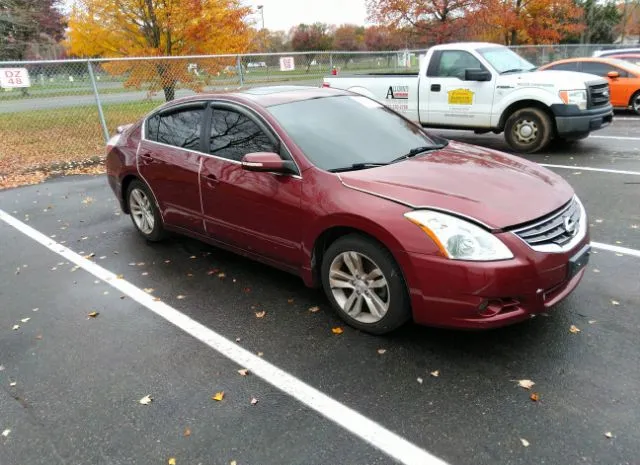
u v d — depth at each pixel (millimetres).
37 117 13180
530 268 2902
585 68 13562
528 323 3473
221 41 14992
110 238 5668
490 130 9539
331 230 3475
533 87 8664
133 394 2984
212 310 3932
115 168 5508
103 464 2486
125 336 3627
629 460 2334
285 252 3838
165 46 14562
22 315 4008
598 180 6969
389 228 3068
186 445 2570
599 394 2762
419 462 2395
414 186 3262
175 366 3238
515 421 2607
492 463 2363
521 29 21703
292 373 3100
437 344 3303
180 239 5539
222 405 2850
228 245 4414
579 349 3162
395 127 4410
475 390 2850
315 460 2434
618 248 4648
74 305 4129
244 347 3406
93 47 14797
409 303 3195
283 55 13273
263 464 2428
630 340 3225
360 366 3125
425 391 2867
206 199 4363
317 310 3842
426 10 19000
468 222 2941
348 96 4672
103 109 12227
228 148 4199
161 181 4840
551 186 3479
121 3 13836
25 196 7676
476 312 2924
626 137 10117
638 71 12859
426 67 9883
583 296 3801
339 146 3857
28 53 28547
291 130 3854
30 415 2857
